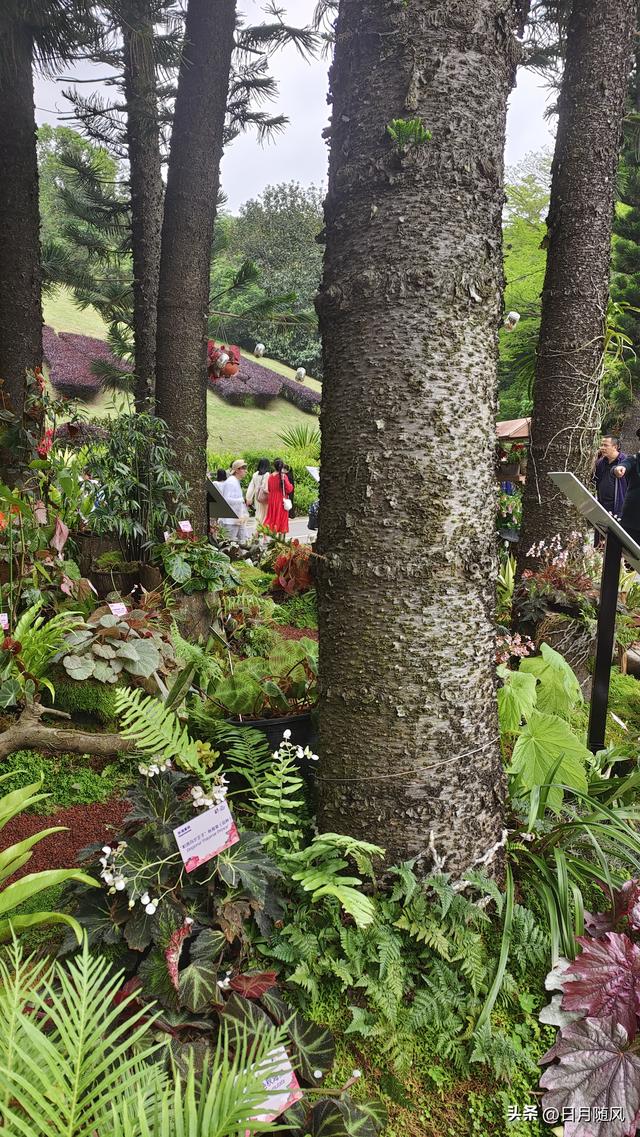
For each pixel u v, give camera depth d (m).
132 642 3.19
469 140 1.75
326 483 1.90
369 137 1.77
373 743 1.82
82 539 4.48
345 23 1.84
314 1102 1.37
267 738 2.41
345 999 1.65
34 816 2.48
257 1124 0.94
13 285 4.83
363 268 1.79
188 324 4.57
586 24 4.02
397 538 1.78
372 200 1.77
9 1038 0.97
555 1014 1.63
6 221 4.76
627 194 11.76
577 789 2.20
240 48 5.67
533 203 17.48
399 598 1.79
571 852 2.14
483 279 1.80
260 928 1.64
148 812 1.61
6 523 3.49
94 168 7.88
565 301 4.23
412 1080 1.51
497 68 1.80
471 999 1.65
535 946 1.78
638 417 11.58
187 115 4.41
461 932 1.73
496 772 1.93
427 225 1.73
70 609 3.63
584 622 4.01
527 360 5.40
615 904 1.85
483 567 1.84
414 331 1.75
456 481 1.78
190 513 4.62
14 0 3.68
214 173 4.53
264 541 6.69
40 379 4.12
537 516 4.43
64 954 1.61
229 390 20.72
